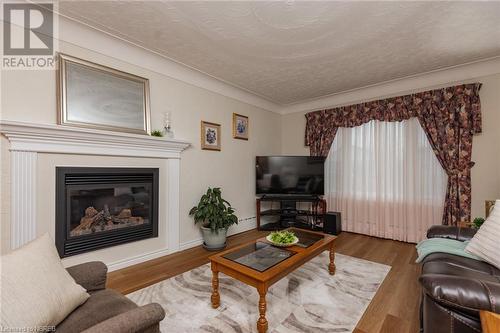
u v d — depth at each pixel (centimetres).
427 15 205
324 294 208
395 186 363
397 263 276
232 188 396
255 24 220
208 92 356
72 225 232
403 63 298
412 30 227
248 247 214
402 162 359
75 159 230
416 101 340
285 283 227
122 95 260
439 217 329
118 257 260
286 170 421
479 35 235
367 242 354
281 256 192
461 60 290
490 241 160
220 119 374
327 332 161
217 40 249
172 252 306
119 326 87
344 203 416
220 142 374
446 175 324
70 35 226
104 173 248
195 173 338
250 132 429
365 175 392
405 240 354
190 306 189
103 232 249
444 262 159
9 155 194
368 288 219
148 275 244
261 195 444
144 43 257
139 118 273
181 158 320
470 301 102
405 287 221
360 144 399
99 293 128
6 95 196
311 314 180
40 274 100
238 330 162
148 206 287
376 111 376
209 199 326
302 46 258
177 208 311
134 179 272
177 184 311
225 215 322
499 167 291
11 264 95
